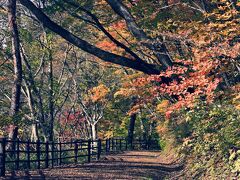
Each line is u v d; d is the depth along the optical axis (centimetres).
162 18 1440
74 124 4375
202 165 1314
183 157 1931
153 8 1451
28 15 2264
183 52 1719
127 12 1566
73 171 1652
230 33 1066
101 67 3619
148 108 3070
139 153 3275
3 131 1967
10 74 2628
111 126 4444
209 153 1321
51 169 1720
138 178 1495
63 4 1723
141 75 2186
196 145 1256
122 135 4625
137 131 4909
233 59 1018
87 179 1422
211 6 1468
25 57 2453
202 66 989
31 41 2466
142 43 1556
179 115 1689
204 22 1350
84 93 3822
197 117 1133
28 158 1650
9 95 2927
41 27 2361
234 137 1079
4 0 2150
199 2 1446
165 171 1792
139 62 1636
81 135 4584
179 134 1980
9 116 1736
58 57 3086
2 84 2712
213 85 962
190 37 1171
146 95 1606
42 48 2548
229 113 1095
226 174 1077
